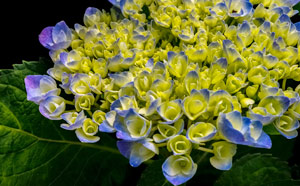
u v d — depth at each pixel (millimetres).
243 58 181
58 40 214
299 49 192
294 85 209
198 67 177
